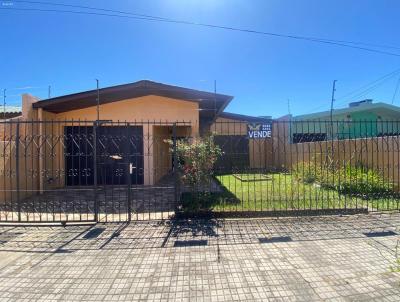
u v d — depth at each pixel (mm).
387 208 7004
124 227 6129
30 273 4156
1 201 8688
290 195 8055
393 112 19375
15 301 3471
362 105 19406
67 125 12086
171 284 3783
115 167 12148
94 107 12109
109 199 9281
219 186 10469
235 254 4645
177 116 12039
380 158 9328
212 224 6176
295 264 4262
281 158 16672
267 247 4898
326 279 3816
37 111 10898
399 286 3611
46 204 8234
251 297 3457
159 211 7367
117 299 3479
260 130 13547
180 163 7387
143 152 11883
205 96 11312
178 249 4898
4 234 5820
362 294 3453
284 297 3439
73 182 11812
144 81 10445
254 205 7207
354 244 4945
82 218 6848
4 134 8578
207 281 3836
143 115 12016
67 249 5000
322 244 4977
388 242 5008
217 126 17500
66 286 3789
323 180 9422
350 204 7230
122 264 4387
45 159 11148
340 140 11344
